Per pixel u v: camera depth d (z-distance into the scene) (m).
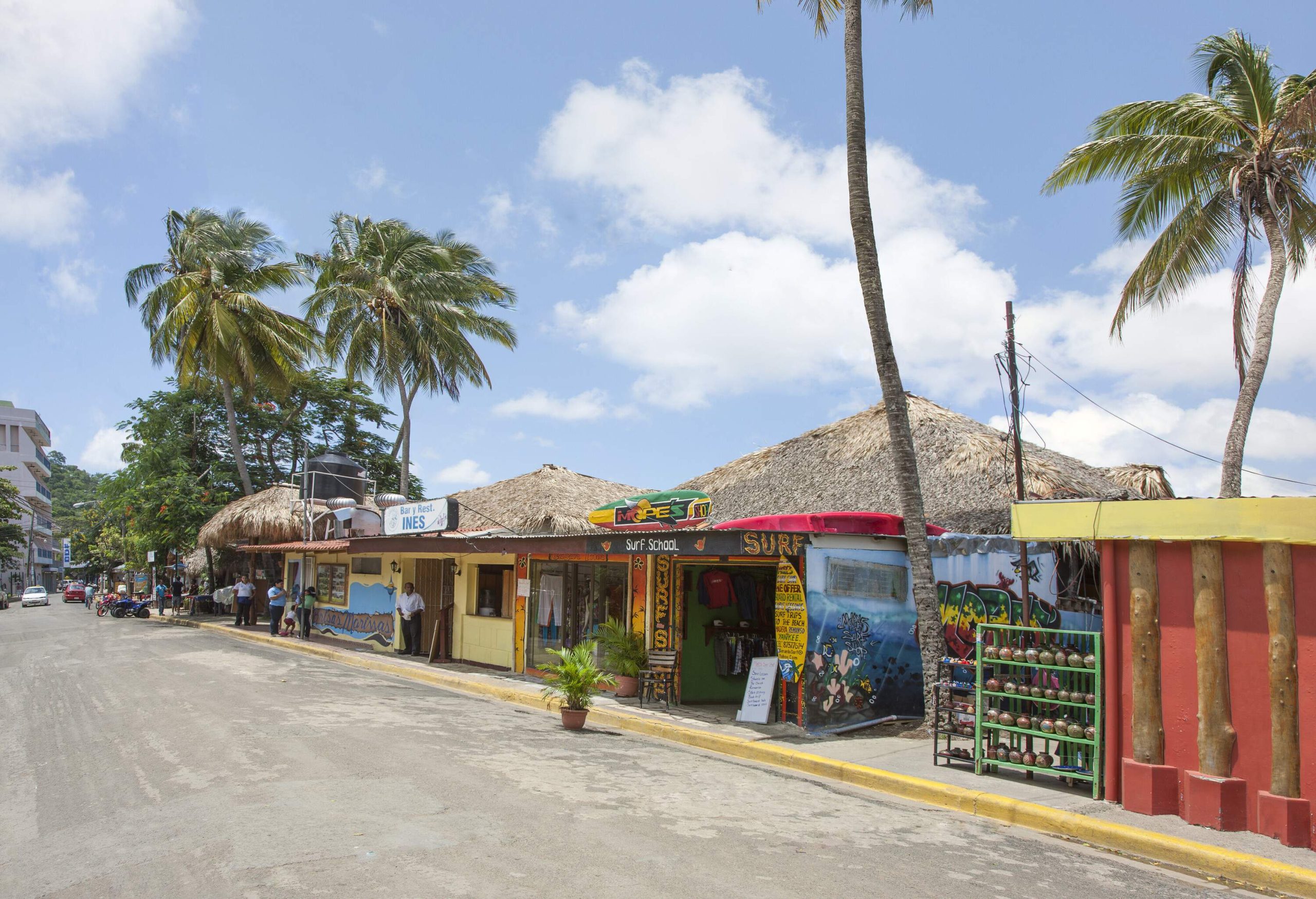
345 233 33.16
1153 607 7.27
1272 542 6.57
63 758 8.49
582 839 6.02
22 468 86.56
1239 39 14.06
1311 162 13.76
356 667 18.03
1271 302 13.48
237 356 32.41
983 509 13.57
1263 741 6.58
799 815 7.17
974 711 8.80
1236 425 13.40
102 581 65.75
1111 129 14.98
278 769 7.74
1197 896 5.62
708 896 5.03
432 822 6.21
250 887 4.89
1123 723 7.43
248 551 28.27
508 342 32.62
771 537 10.64
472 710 12.30
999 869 5.97
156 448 35.62
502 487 24.31
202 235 33.47
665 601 13.34
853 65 11.36
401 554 20.11
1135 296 15.88
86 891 4.90
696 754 10.00
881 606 11.59
